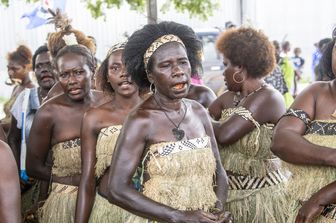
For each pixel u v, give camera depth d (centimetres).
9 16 1516
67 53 446
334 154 324
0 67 1358
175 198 324
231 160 466
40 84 559
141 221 344
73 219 450
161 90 327
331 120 342
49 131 455
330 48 362
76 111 454
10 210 259
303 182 345
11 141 544
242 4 1597
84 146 406
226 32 473
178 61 323
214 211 337
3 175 261
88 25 1455
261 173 462
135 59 337
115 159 328
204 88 539
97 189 407
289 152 341
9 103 636
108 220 391
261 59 457
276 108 454
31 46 1516
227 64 468
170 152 324
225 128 452
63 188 453
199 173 332
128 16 1438
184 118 337
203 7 776
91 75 454
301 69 1642
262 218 462
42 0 710
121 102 405
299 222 335
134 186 337
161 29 333
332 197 327
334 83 351
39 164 469
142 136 327
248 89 464
